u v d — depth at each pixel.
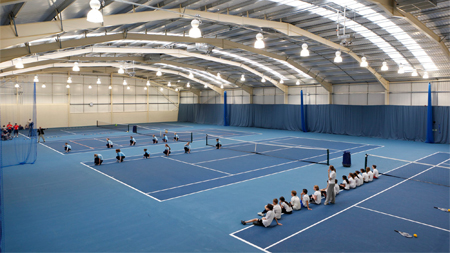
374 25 20.89
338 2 17.48
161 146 27.56
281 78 41.59
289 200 12.65
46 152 24.61
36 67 32.97
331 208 11.59
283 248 8.43
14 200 12.63
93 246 8.56
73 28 13.98
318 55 29.81
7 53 17.34
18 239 9.01
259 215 10.85
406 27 20.94
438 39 21.31
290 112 43.50
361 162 20.36
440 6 16.84
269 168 18.56
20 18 13.34
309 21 20.95
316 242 8.79
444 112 29.17
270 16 20.23
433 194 13.30
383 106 33.81
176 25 22.03
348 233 9.38
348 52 26.42
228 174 17.06
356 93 37.19
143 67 41.66
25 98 42.44
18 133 36.72
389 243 8.72
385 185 14.74
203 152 24.52
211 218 10.66
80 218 10.65
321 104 40.06
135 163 20.19
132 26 20.30
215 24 21.89
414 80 31.73
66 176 16.73
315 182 15.36
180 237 9.15
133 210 11.45
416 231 9.53
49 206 11.89
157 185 14.89
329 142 30.72
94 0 8.96
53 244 8.69
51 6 12.30
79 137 34.69
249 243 8.75
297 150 25.50
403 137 32.38
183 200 12.60
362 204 12.02
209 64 38.69
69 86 45.78
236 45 26.56
